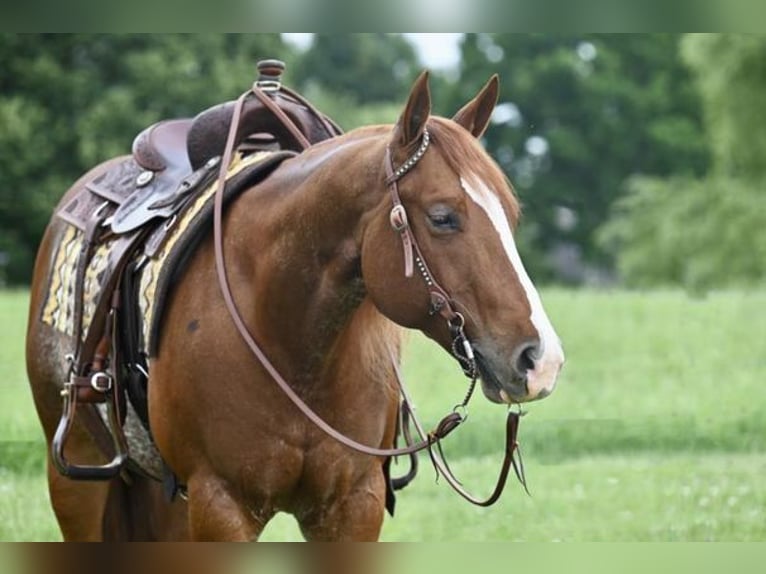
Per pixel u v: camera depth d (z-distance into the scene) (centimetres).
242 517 759
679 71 7481
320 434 752
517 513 1272
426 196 686
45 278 977
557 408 1812
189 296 777
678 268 5519
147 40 4950
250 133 845
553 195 7381
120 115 4672
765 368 2162
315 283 738
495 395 670
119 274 835
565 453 1614
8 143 4575
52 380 954
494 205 682
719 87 4950
